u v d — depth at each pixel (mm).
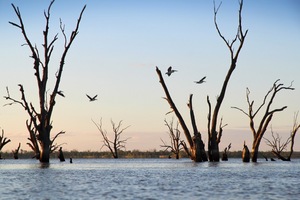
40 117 75250
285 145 102500
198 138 81000
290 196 35594
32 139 95250
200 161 81250
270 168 65500
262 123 82250
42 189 39594
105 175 53781
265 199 34188
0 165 80250
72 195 36031
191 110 80500
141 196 35438
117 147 150375
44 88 74375
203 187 40750
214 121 80375
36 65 73250
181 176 51562
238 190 38812
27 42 72438
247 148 82750
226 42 76688
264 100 81000
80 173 57125
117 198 34500
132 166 77312
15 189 39625
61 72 74125
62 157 102750
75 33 74188
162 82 79375
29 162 99812
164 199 34031
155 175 53312
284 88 79000
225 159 101000
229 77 76875
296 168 65688
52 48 74000
